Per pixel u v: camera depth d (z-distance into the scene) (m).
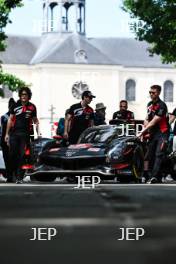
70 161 37.50
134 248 9.64
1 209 15.59
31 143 38.69
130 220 13.02
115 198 19.30
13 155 37.22
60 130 50.66
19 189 25.50
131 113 43.09
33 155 38.38
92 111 39.94
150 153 36.34
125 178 38.38
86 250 9.56
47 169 37.94
